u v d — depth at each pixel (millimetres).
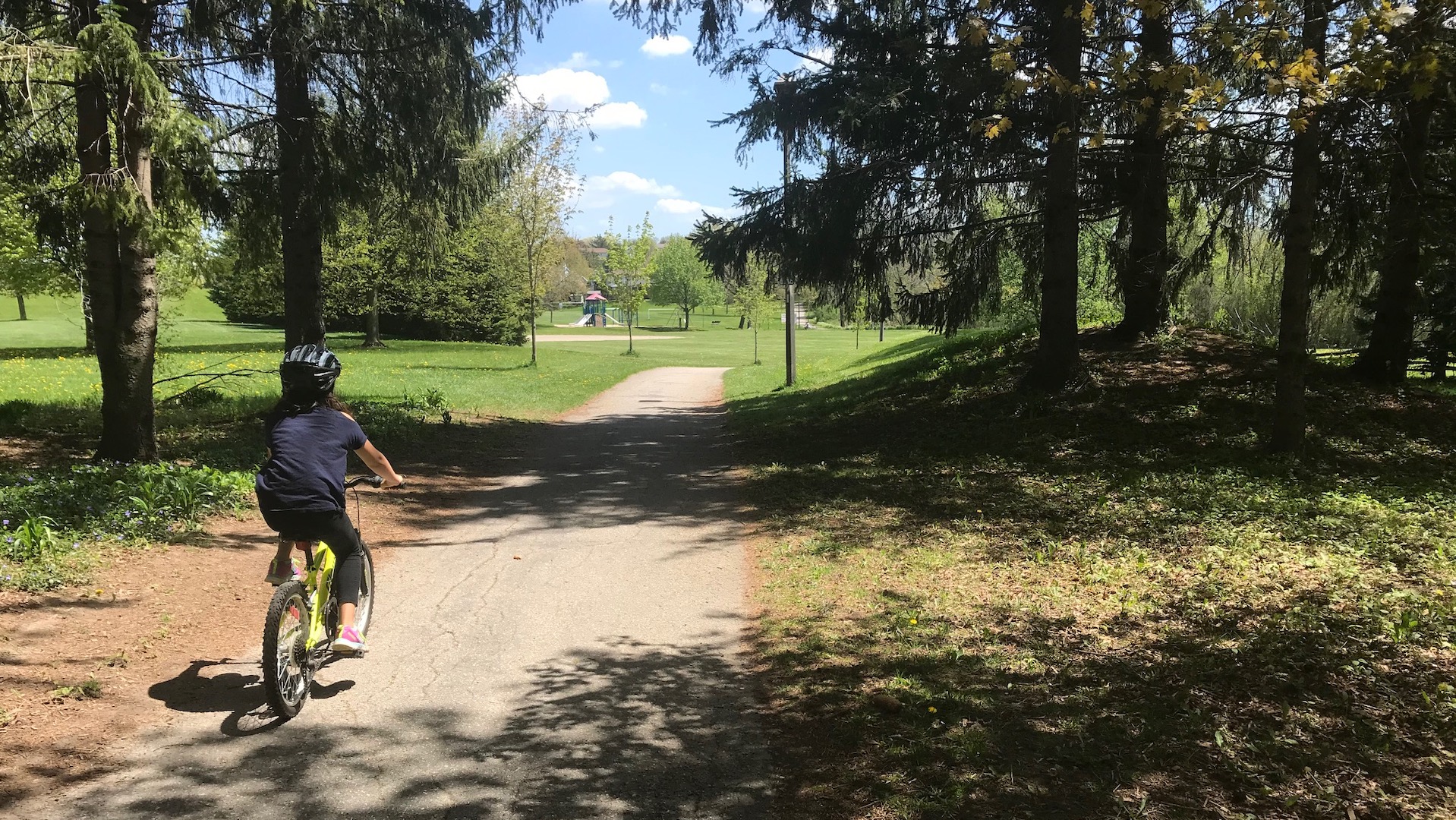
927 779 3512
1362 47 5984
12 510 6680
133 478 8156
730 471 11609
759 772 3652
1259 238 15055
